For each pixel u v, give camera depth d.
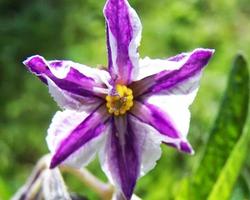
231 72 0.18
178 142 0.14
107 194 0.17
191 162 0.33
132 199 0.16
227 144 0.18
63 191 0.16
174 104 0.14
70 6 0.45
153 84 0.15
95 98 0.14
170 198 0.19
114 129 0.14
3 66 0.44
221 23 0.44
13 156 0.39
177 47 0.42
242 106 0.18
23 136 0.40
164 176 0.33
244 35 0.44
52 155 0.14
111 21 0.14
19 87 0.43
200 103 0.37
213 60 0.42
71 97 0.14
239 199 0.19
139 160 0.14
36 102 0.42
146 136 0.14
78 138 0.14
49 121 0.41
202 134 0.34
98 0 0.43
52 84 0.14
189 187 0.18
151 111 0.14
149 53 0.41
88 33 0.43
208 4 0.45
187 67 0.14
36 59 0.14
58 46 0.44
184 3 0.44
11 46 0.45
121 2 0.14
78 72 0.14
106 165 0.14
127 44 0.14
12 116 0.41
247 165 0.30
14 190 0.31
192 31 0.43
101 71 0.15
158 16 0.43
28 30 0.45
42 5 0.46
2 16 0.46
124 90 0.15
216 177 0.18
